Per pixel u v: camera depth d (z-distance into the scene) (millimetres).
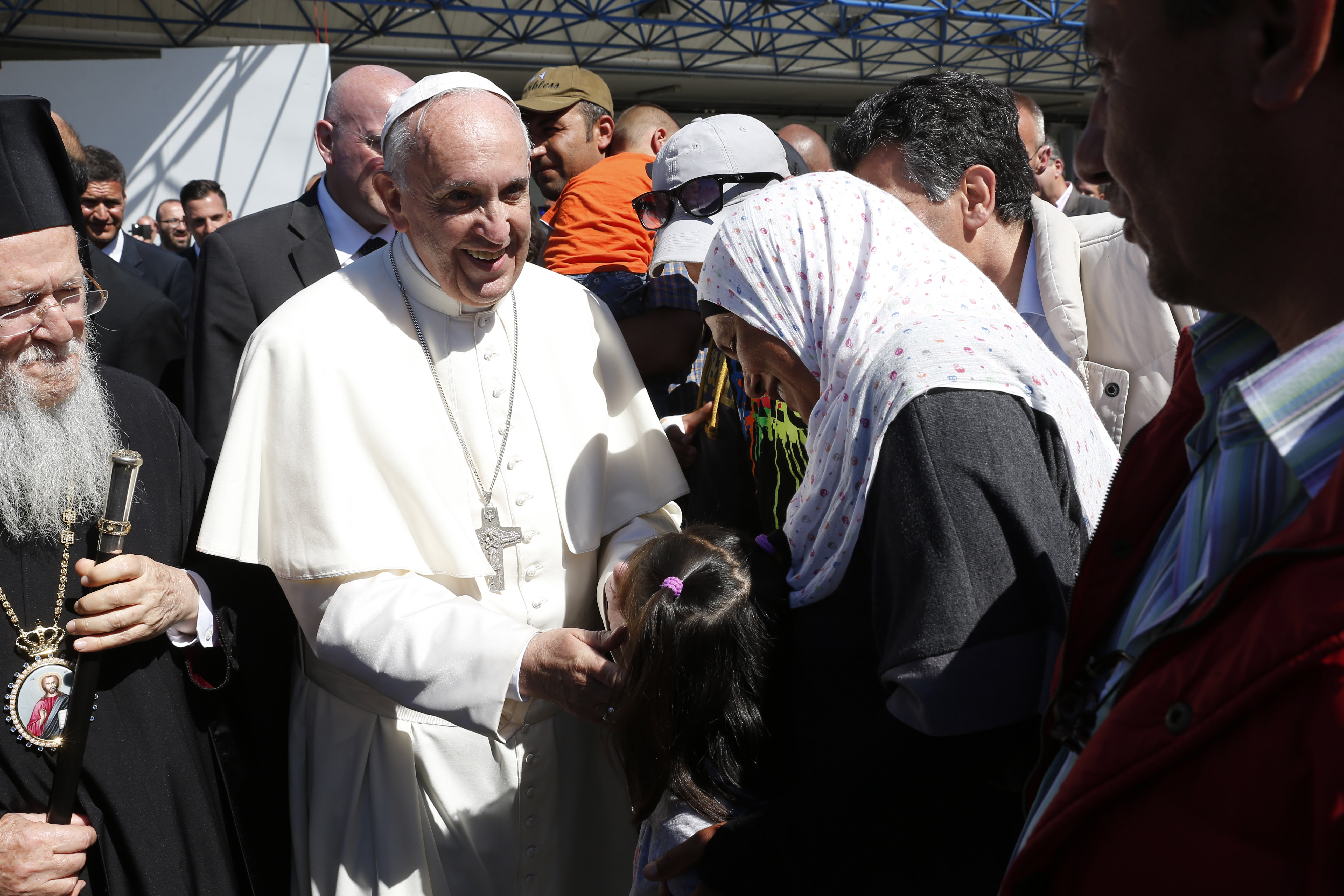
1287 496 781
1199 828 751
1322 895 658
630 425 2150
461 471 1977
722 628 1352
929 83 1804
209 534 1837
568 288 2205
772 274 1468
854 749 1239
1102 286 2031
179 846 1764
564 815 2020
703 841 1312
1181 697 773
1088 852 839
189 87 9242
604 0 15000
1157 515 1013
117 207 5508
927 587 1148
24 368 1666
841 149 1905
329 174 3096
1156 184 792
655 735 1396
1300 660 674
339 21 14031
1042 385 1243
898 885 1224
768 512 2205
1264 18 705
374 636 1755
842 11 15984
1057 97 20422
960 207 1802
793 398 1569
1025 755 1189
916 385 1212
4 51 12703
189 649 1856
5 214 1603
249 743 1943
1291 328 778
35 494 1667
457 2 13750
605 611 1990
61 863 1566
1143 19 763
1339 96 700
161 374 3168
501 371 2039
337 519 1824
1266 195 734
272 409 1911
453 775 1913
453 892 1929
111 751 1695
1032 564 1139
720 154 2604
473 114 1804
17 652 1660
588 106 4203
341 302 1992
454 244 1847
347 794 1923
